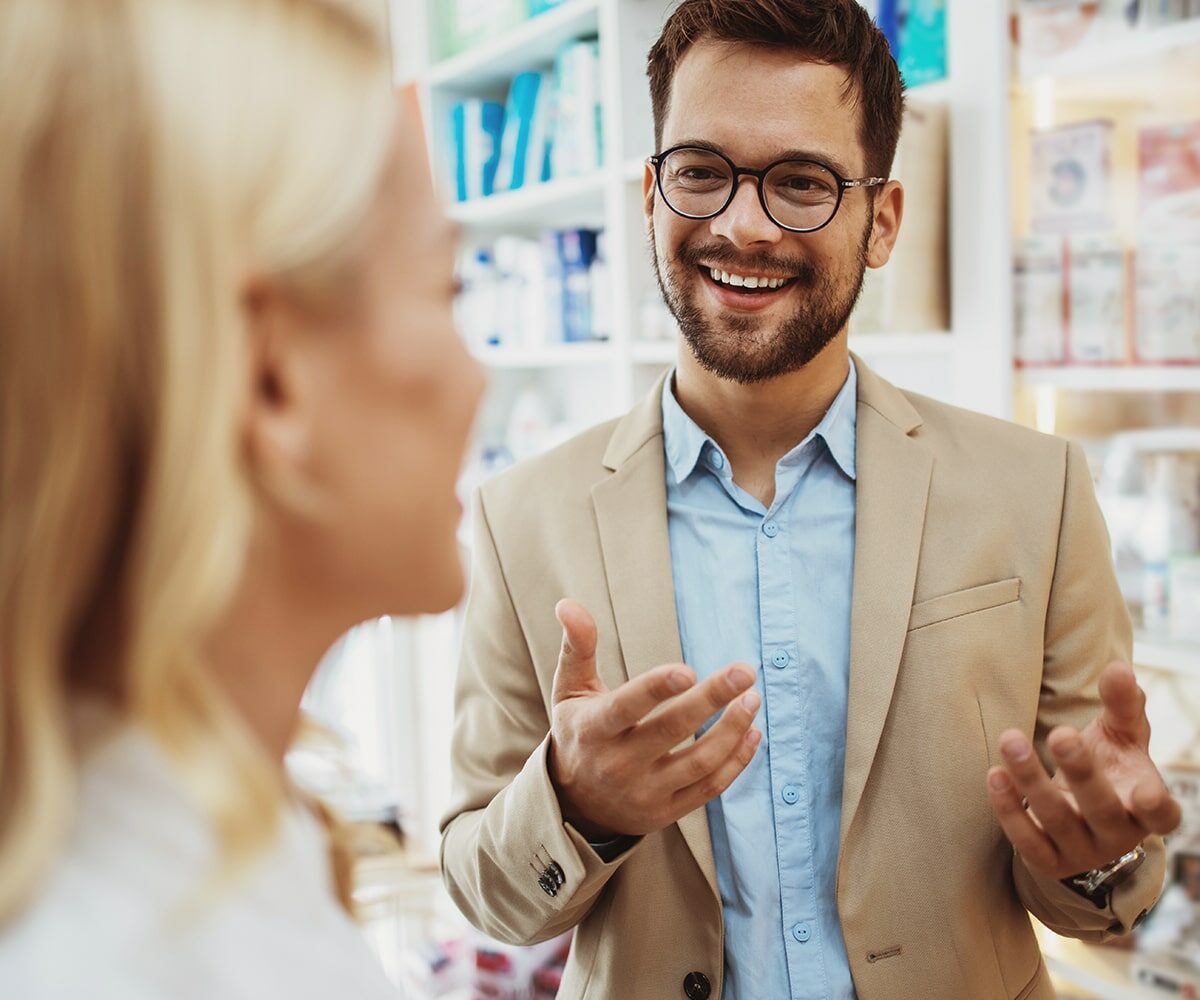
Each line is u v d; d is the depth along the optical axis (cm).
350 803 257
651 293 226
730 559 121
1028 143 167
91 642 47
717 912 112
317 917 48
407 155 51
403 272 51
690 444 123
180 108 43
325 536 51
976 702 112
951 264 174
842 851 109
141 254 42
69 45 42
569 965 125
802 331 114
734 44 110
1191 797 166
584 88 239
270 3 47
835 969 112
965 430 122
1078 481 118
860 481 118
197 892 43
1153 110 157
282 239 45
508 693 127
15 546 41
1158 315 156
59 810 41
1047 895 106
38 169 41
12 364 41
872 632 112
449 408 53
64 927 41
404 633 363
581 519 125
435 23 293
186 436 42
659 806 89
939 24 174
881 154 119
